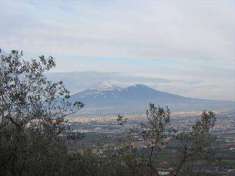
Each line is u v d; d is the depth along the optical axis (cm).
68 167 1577
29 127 1631
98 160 1695
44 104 1662
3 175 1457
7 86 1599
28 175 1489
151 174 1717
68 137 1709
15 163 1505
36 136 1605
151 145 1739
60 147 1645
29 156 1545
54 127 1664
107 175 1644
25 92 1622
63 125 1689
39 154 1570
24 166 1509
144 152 1742
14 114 1611
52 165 1552
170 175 1688
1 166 1494
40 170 1517
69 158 1630
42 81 1664
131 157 1719
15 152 1513
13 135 1561
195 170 1730
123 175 1680
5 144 1512
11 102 1598
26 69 1642
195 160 1727
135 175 1702
